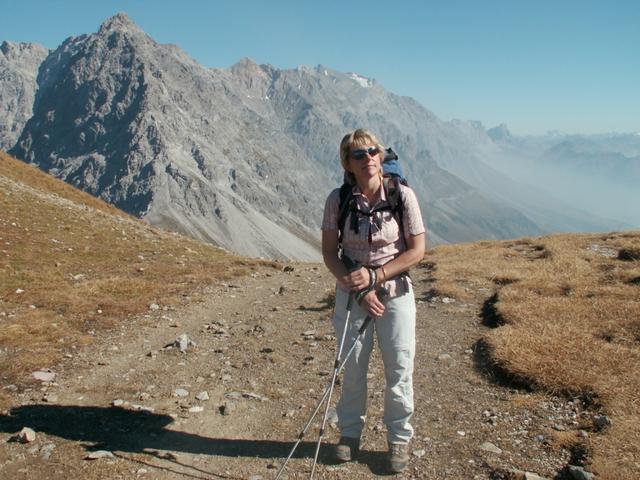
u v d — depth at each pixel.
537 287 6.59
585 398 3.64
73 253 8.91
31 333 5.12
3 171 16.81
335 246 3.03
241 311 6.71
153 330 5.66
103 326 5.62
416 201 2.96
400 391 2.99
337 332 3.06
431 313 6.23
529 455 3.08
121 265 8.59
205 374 4.52
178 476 2.98
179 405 3.88
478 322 5.71
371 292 2.87
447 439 3.33
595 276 6.93
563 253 8.84
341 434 3.15
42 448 3.20
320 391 4.13
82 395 4.01
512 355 4.29
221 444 3.36
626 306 5.31
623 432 3.12
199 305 6.78
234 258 10.89
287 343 5.34
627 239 10.18
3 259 7.86
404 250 3.01
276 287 8.24
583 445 3.07
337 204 3.00
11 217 10.53
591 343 4.39
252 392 4.12
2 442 3.26
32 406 3.76
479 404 3.78
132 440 3.37
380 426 3.53
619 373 3.86
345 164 2.96
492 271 8.02
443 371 4.45
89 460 3.10
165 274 8.30
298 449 3.27
